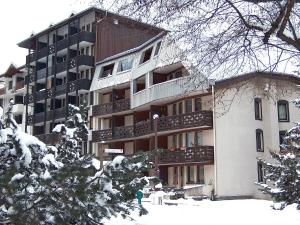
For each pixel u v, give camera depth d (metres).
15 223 6.45
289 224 13.15
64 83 52.19
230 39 9.14
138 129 42.50
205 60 9.46
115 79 45.12
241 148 32.47
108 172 7.03
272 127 33.16
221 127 33.19
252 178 32.28
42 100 54.59
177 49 9.72
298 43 7.96
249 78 10.94
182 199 29.12
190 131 36.56
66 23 52.34
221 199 31.94
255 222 13.74
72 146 10.39
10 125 7.24
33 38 57.09
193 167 35.81
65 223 6.62
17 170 6.59
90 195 6.86
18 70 62.44
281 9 7.79
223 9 8.68
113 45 47.25
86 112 12.59
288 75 11.02
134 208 8.62
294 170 12.70
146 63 40.06
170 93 36.25
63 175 6.51
